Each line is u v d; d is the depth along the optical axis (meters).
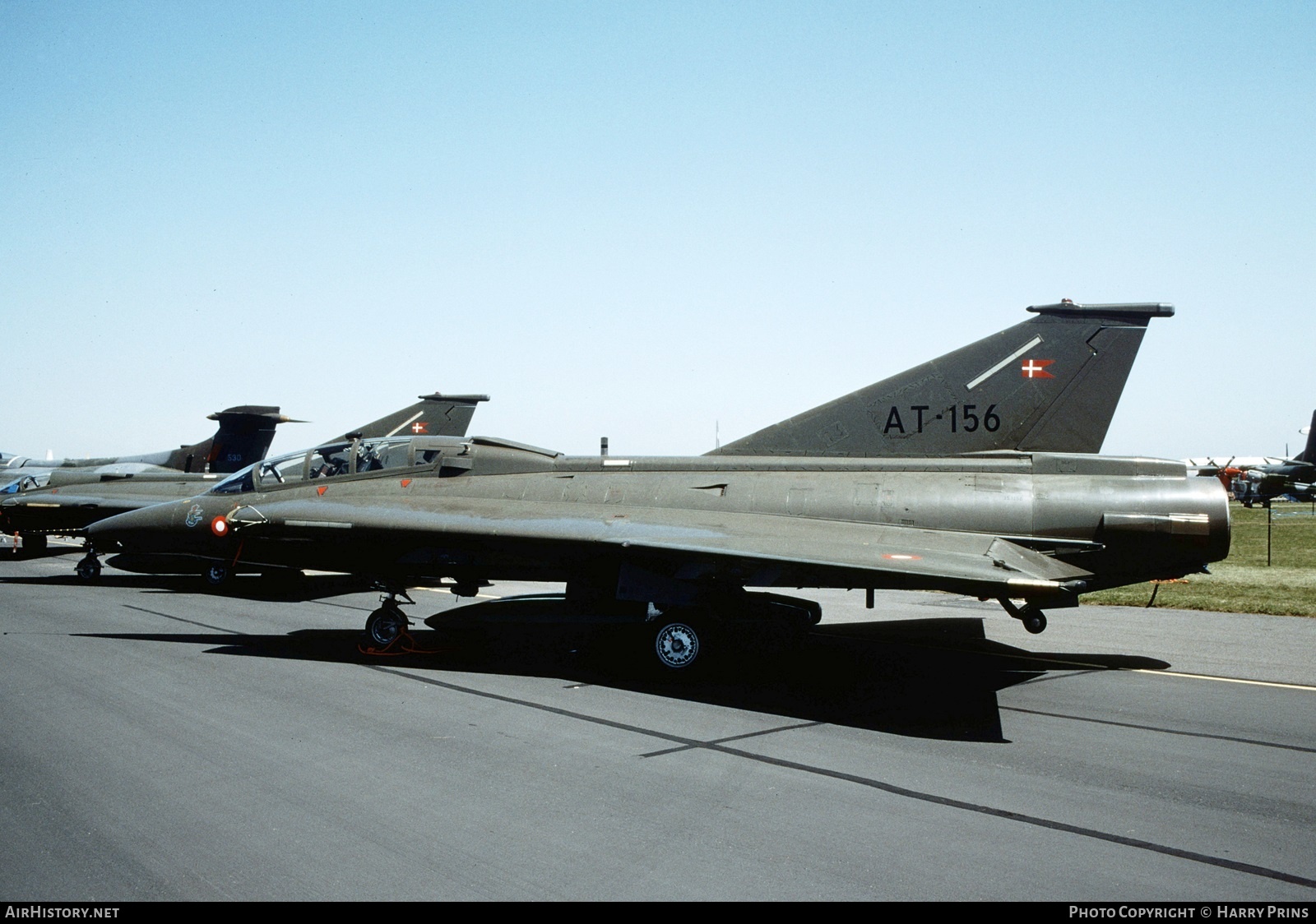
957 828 5.24
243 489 12.59
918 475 10.71
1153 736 7.26
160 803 5.52
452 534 10.34
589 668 9.88
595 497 11.48
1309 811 5.55
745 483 11.15
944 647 11.48
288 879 4.48
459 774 6.12
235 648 11.04
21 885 4.40
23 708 7.89
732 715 7.85
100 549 19.23
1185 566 9.94
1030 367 11.11
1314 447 62.62
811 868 4.66
